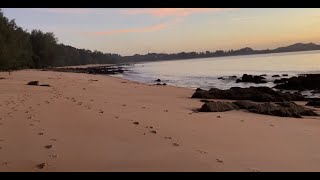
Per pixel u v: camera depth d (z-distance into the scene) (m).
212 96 20.78
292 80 31.36
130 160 6.76
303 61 89.88
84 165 6.45
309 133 9.75
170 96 21.67
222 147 7.91
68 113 11.93
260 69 66.00
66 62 134.00
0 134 8.66
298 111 13.81
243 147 7.96
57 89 23.17
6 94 18.47
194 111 14.29
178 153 7.27
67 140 8.19
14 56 56.59
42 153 7.12
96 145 7.79
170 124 10.52
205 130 9.82
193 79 46.53
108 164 6.51
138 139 8.41
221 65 100.19
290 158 7.11
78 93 20.80
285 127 10.71
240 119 12.13
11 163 6.50
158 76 57.53
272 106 14.41
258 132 9.77
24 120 10.40
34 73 50.28
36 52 95.00
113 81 38.09
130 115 12.02
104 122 10.40
